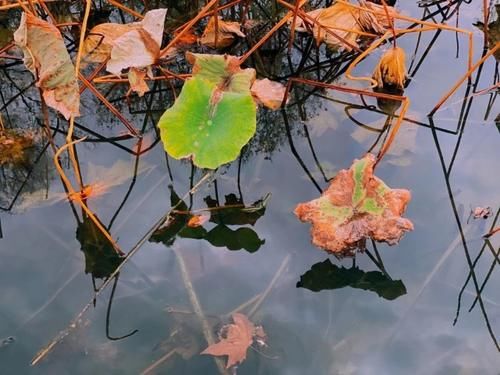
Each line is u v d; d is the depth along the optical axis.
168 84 2.31
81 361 1.57
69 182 1.95
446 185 1.94
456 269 1.74
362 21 2.42
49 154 2.04
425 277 1.72
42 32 1.84
